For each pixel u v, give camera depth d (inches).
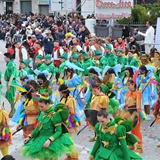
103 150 235.9
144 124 417.1
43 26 1141.1
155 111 358.9
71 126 329.1
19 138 369.4
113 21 961.5
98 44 657.0
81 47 716.7
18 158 322.3
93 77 358.6
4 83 617.6
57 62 618.5
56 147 256.5
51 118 262.4
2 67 766.5
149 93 418.9
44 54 675.4
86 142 360.2
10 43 817.5
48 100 264.5
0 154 325.4
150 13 930.7
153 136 379.9
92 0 1218.0
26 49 690.8
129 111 256.8
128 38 722.8
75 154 290.7
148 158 323.3
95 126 243.3
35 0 2023.9
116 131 232.1
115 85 408.2
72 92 404.5
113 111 325.4
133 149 331.0
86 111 263.9
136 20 935.7
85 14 1238.9
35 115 323.6
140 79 423.8
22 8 2048.5
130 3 950.4
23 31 1087.6
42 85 356.5
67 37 756.0
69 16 1198.9
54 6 823.7
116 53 543.5
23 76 426.0
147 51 738.8
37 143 261.3
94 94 329.4
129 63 514.6
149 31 740.0
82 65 499.8
